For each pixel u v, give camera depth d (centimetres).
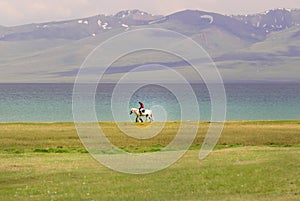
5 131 9269
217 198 4184
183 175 5156
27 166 5806
